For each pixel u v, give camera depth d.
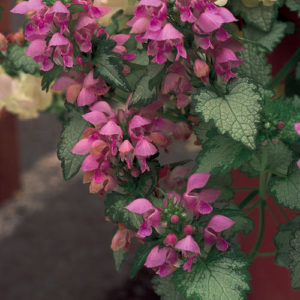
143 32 0.49
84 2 0.48
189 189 0.49
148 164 0.50
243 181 0.68
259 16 0.55
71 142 0.52
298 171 0.52
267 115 0.51
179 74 0.50
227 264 0.49
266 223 0.67
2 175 1.84
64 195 1.88
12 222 1.76
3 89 0.65
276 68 0.63
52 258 1.56
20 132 2.32
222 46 0.49
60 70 0.51
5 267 1.54
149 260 0.48
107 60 0.49
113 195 0.52
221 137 0.50
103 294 1.38
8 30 1.28
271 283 0.68
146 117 0.51
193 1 0.47
